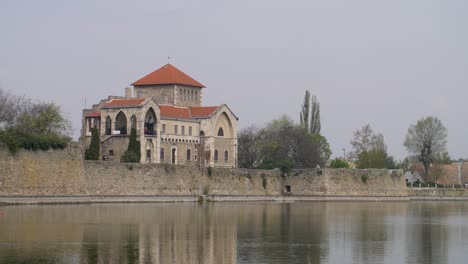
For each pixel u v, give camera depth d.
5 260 108.81
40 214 168.50
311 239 136.88
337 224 166.50
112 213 178.25
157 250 119.69
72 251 116.81
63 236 131.62
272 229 152.00
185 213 187.25
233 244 128.25
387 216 197.25
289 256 117.69
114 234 136.12
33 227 142.88
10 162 196.12
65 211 179.12
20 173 198.50
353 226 162.75
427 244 133.88
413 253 123.25
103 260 110.31
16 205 193.38
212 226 154.62
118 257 112.81
